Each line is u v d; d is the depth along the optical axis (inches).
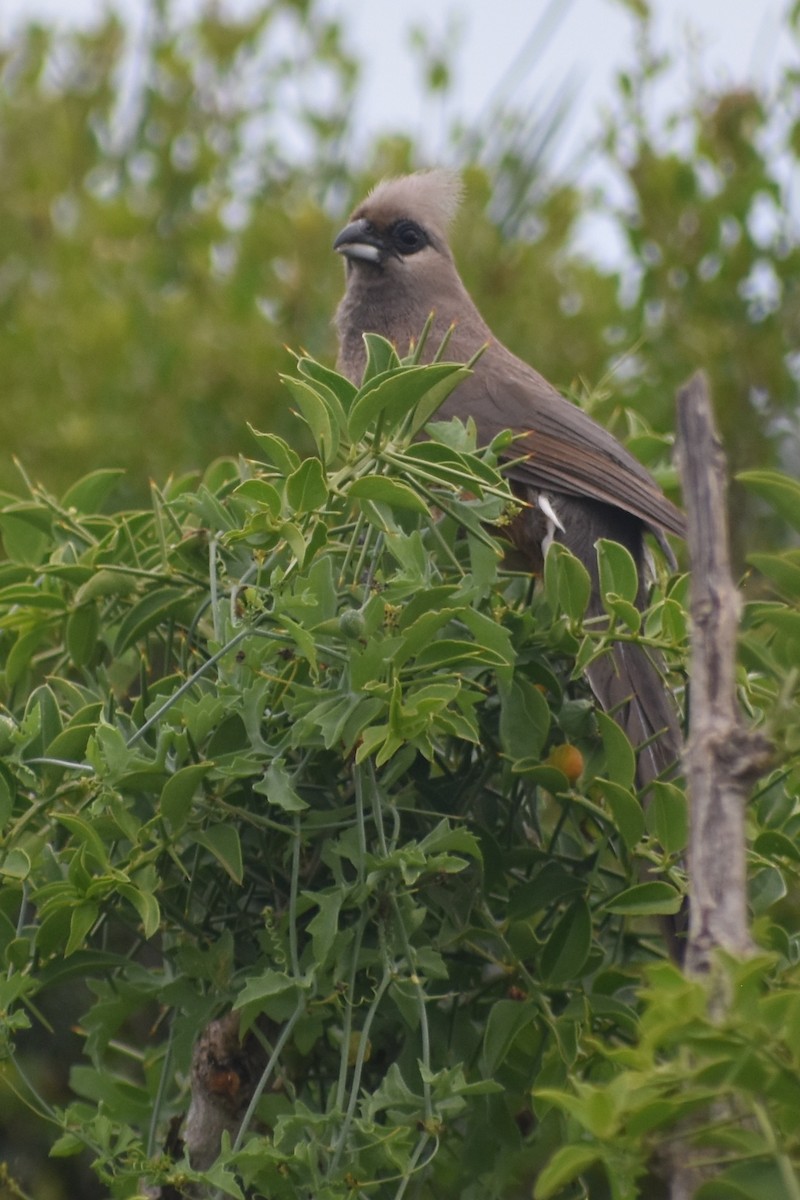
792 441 463.8
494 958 241.9
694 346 463.8
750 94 471.5
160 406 466.0
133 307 482.9
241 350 465.4
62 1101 348.8
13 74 553.6
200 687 237.9
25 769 229.6
